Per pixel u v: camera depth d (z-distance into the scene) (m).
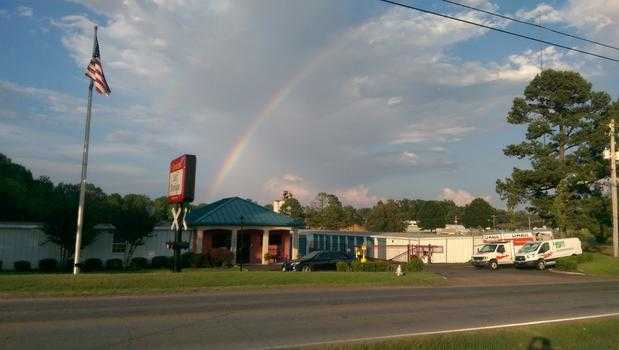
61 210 35.72
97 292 19.23
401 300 20.69
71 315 14.73
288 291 22.38
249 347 11.82
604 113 56.69
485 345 12.66
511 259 45.22
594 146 55.22
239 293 21.09
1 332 12.32
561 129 57.78
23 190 58.84
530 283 30.70
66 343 11.53
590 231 57.47
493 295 23.48
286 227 48.16
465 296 22.77
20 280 19.38
